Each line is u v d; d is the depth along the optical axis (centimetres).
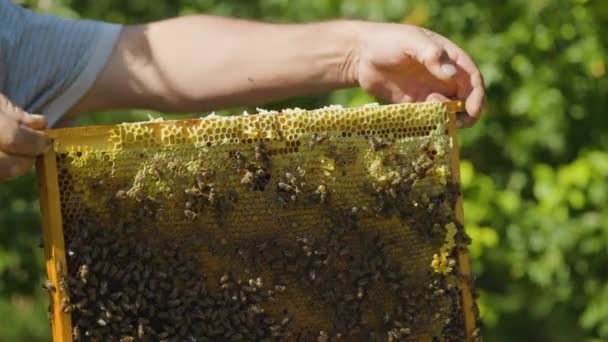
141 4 1061
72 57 379
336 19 390
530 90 948
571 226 948
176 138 326
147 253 320
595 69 951
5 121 294
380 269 345
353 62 384
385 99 384
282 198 334
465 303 356
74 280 312
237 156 330
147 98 391
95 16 1027
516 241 959
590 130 995
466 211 923
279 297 338
